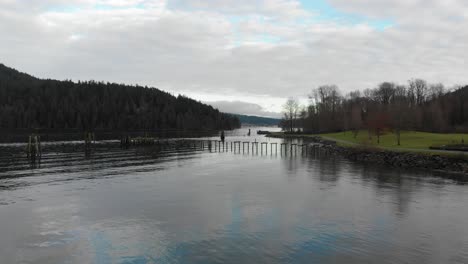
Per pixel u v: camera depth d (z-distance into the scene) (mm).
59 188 33438
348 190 31891
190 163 53906
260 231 20688
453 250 17828
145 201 28172
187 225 21953
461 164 41719
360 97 149500
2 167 47719
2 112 160125
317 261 16547
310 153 68625
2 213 24734
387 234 20094
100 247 18516
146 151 75188
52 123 168625
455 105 102000
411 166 46562
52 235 20359
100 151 73938
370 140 69750
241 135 164875
